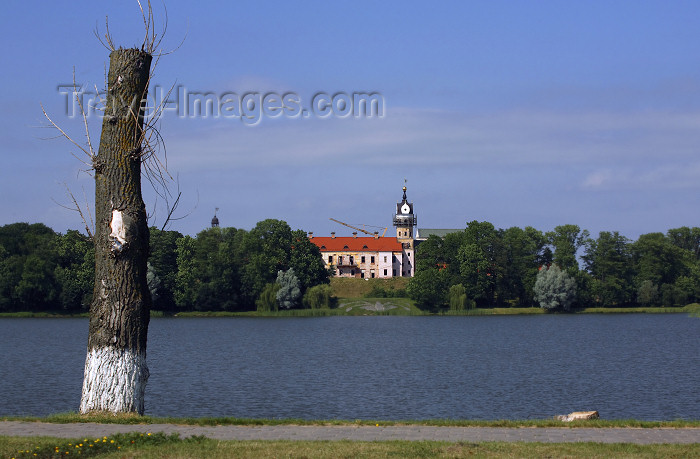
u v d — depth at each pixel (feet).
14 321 387.75
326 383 159.43
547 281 460.14
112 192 71.46
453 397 139.23
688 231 643.45
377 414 121.08
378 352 236.22
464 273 465.88
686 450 54.75
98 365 70.49
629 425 66.23
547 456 53.52
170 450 55.11
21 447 55.77
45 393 143.33
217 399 136.67
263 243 460.96
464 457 53.42
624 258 482.69
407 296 490.90
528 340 285.64
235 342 276.62
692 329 343.67
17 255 426.51
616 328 351.25
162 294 444.14
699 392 145.69
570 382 161.17
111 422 66.85
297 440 59.62
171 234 455.22
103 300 70.85
